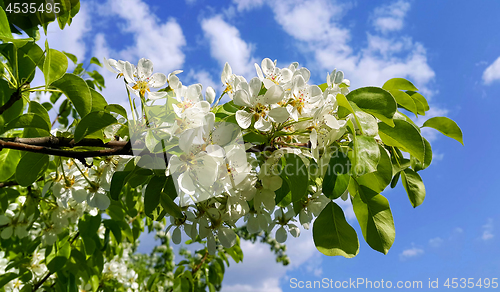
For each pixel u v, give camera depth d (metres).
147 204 0.27
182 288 0.54
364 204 0.30
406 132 0.27
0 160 0.34
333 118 0.26
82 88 0.30
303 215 0.33
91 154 0.26
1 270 0.54
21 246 0.52
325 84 0.34
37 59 0.33
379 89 0.27
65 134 0.32
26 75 0.32
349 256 0.28
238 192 0.27
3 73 0.32
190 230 0.30
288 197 0.30
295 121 0.26
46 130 0.30
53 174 0.37
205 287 0.76
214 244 0.29
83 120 0.26
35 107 0.31
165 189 0.28
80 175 0.37
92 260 0.47
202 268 0.65
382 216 0.29
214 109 0.30
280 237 0.35
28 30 0.38
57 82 0.29
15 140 0.26
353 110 0.24
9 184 0.38
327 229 0.29
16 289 0.56
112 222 0.49
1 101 0.32
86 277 0.48
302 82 0.27
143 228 0.63
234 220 0.29
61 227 0.42
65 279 0.45
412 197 0.33
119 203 0.47
